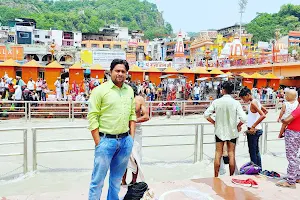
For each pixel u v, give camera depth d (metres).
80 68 21.86
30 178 6.72
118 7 170.00
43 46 55.38
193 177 7.09
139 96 5.58
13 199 4.85
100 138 3.89
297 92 6.78
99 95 3.84
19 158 8.40
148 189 4.62
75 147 9.80
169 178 6.96
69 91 21.20
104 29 89.31
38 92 18.25
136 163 5.23
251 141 6.58
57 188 6.19
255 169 6.42
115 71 3.88
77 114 17.09
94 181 3.91
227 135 6.04
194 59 66.00
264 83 27.19
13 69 19.62
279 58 38.00
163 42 95.06
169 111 17.91
